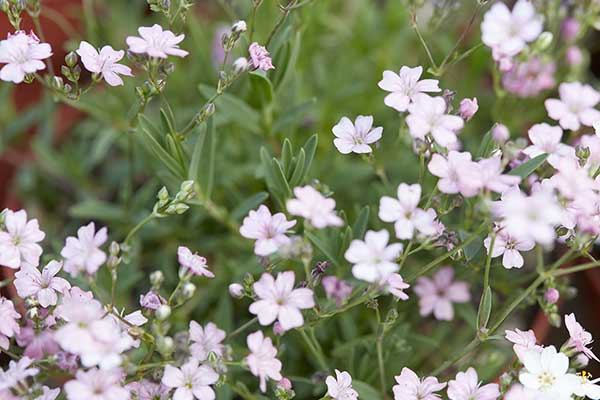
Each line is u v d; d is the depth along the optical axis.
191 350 0.28
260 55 0.29
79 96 0.30
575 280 0.35
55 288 0.28
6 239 0.28
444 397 0.31
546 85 0.34
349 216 0.34
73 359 0.27
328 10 0.38
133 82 0.36
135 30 0.38
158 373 0.28
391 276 0.28
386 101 0.28
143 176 0.37
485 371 0.31
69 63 0.29
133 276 0.32
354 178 0.34
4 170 0.37
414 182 0.34
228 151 0.35
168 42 0.28
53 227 0.36
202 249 0.35
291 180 0.30
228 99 0.32
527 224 0.26
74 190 0.38
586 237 0.28
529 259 0.35
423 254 0.33
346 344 0.31
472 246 0.29
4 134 0.36
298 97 0.34
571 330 0.28
